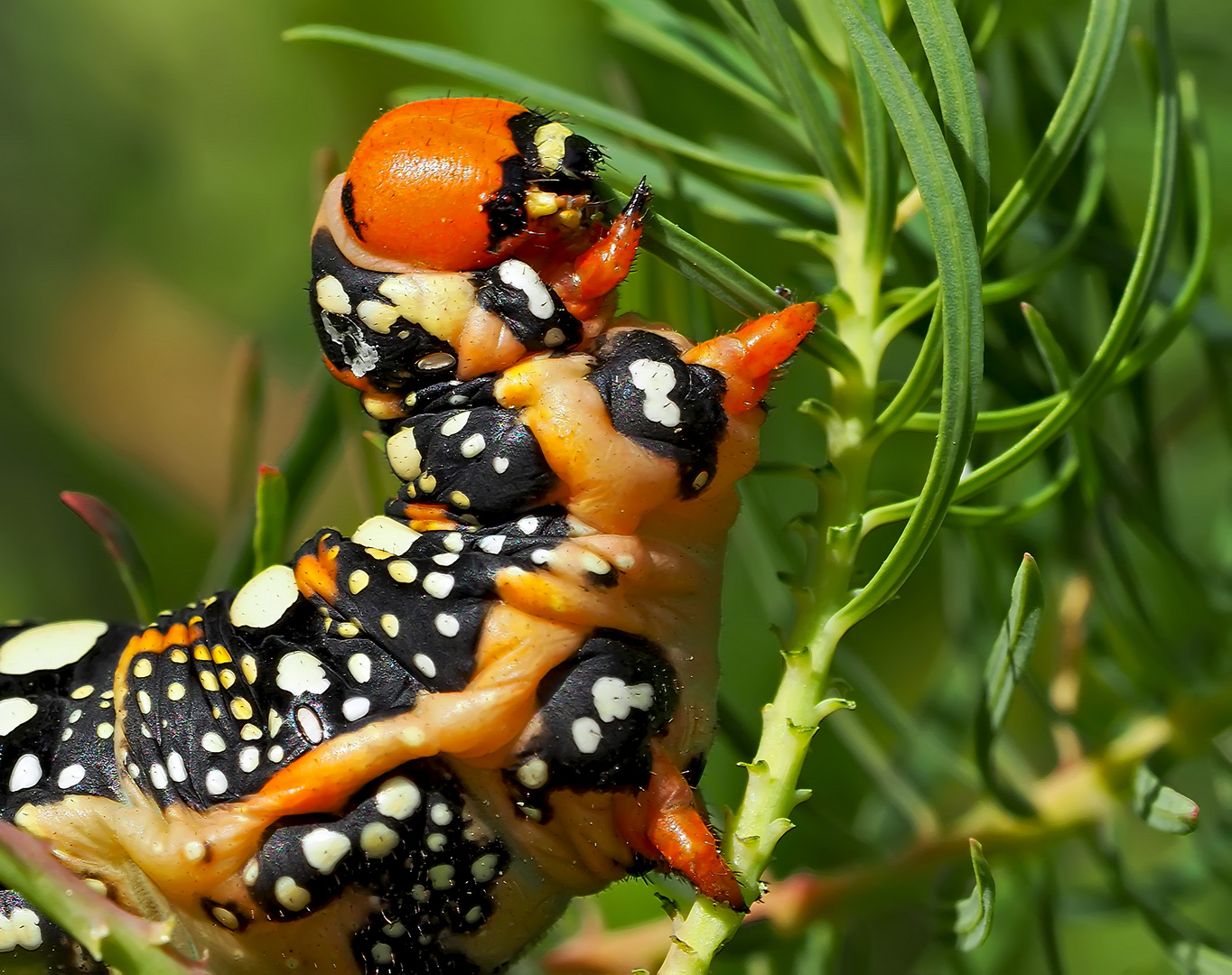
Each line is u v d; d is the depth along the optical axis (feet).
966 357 0.38
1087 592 0.44
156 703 0.41
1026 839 0.43
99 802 0.41
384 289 0.40
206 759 0.40
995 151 0.46
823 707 0.39
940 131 0.38
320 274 0.40
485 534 0.40
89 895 0.38
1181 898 0.45
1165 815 0.41
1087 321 0.44
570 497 0.40
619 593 0.40
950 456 0.38
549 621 0.39
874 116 0.40
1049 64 0.46
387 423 0.41
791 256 0.47
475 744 0.39
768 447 0.47
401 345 0.40
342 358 0.40
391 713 0.40
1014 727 0.47
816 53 0.41
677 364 0.40
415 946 0.40
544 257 0.40
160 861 0.40
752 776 0.39
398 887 0.40
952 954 0.44
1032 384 0.42
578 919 0.46
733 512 0.40
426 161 0.39
